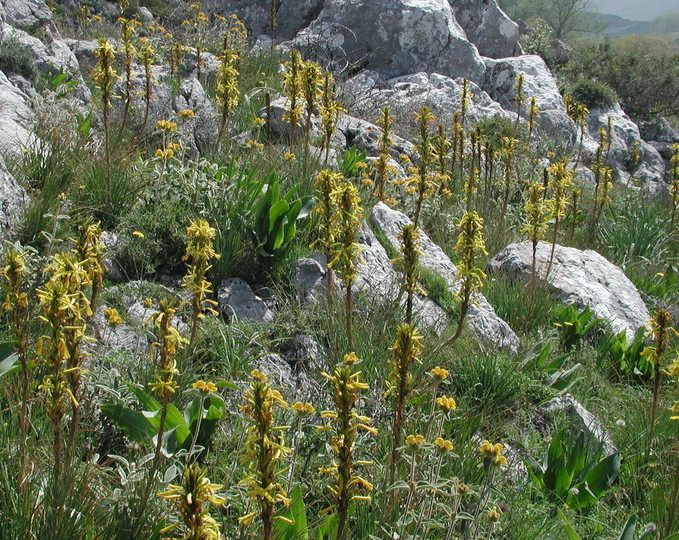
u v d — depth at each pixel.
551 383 4.91
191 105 8.55
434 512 3.05
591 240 9.48
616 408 5.20
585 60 24.47
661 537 3.51
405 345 2.79
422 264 6.05
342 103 10.83
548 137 14.10
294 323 4.62
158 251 4.99
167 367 2.32
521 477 3.81
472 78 15.23
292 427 3.62
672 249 9.83
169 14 17.02
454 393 4.56
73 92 8.44
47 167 5.48
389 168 6.61
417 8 14.72
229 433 3.50
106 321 4.06
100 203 5.28
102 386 3.16
